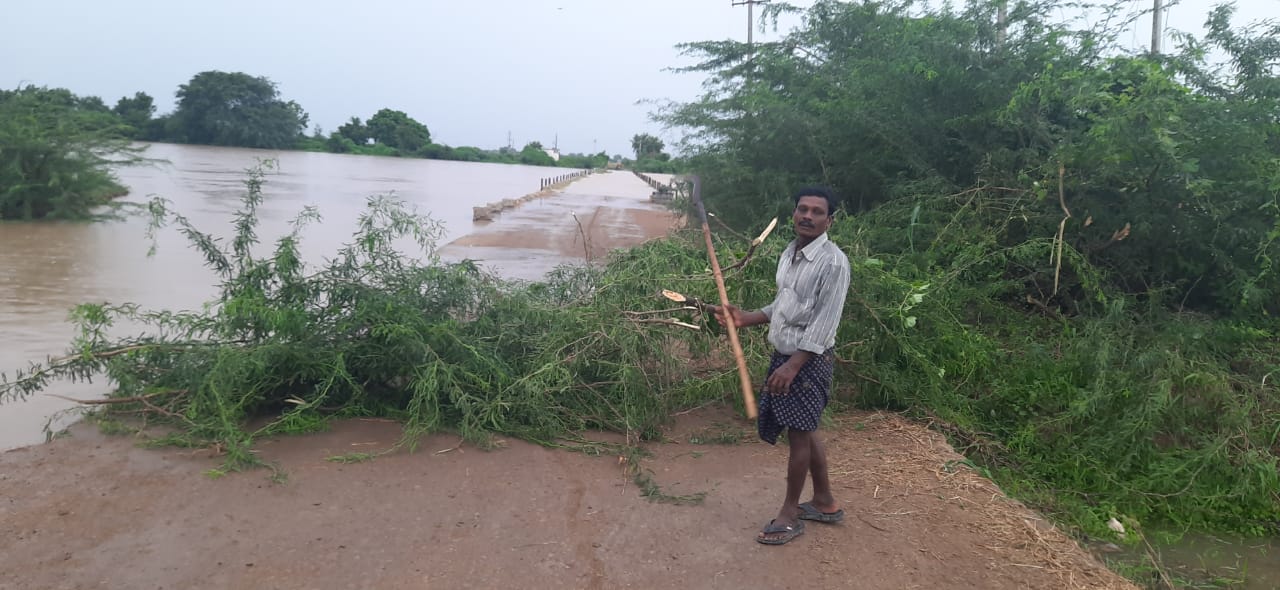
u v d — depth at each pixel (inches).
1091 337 230.8
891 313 211.0
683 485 162.6
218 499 148.6
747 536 140.2
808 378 132.3
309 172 1675.7
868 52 407.5
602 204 1134.4
